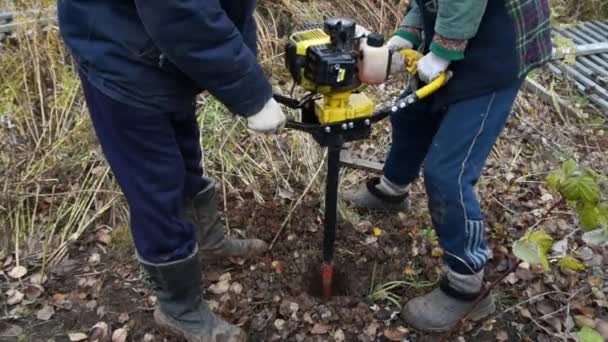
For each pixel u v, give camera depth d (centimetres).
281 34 378
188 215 233
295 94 337
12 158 287
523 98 363
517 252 177
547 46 198
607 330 232
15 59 333
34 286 243
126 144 179
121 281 248
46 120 310
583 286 250
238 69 162
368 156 314
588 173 187
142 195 187
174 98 176
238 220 272
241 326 230
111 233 266
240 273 249
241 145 310
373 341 226
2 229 263
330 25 177
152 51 165
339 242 263
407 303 233
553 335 229
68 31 170
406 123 239
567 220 282
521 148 327
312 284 247
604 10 462
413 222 275
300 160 302
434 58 187
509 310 239
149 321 233
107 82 168
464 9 174
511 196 296
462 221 209
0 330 229
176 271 203
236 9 178
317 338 226
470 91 196
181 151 215
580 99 363
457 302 225
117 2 161
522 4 186
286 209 279
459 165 204
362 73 180
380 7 403
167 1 147
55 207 274
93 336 228
